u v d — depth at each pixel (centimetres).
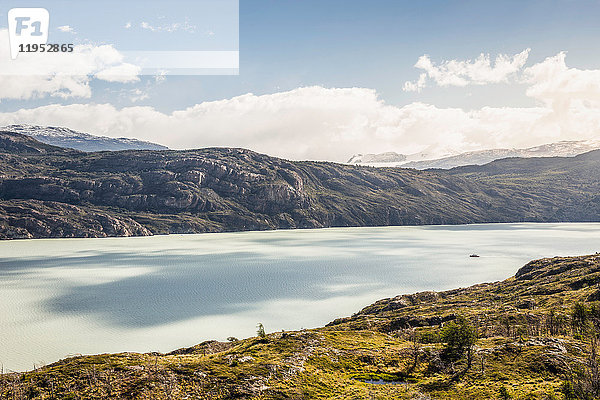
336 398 10400
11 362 17312
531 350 12938
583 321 15412
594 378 10444
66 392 9812
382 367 12962
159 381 10569
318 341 14850
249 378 11125
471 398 10194
